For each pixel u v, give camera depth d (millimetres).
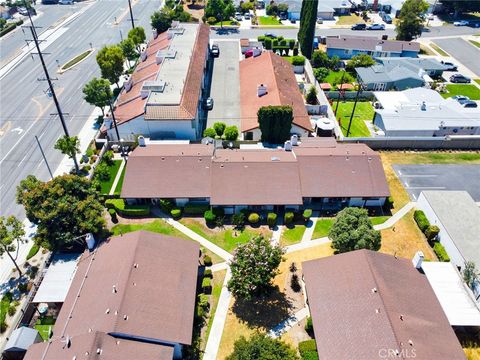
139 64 89750
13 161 67188
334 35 120312
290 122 66688
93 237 47656
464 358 36156
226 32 120250
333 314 38875
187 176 58406
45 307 44219
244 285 41812
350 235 47125
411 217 57906
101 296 40062
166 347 37000
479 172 67375
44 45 109812
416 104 79438
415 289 41469
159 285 41188
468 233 50656
